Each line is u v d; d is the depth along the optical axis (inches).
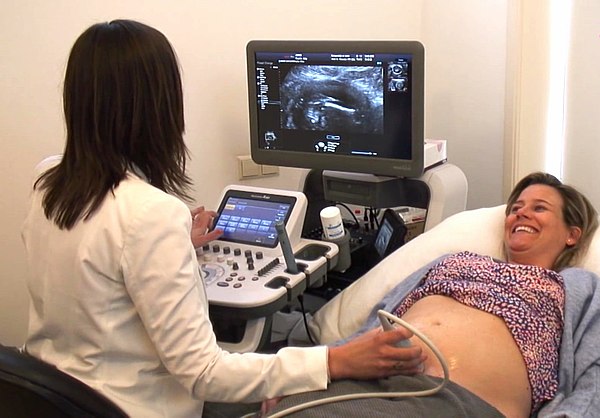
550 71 79.0
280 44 75.0
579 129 77.9
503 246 72.6
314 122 76.5
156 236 41.4
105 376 44.5
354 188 78.5
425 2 97.0
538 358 58.1
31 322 47.5
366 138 74.1
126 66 42.1
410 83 69.7
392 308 67.6
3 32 73.3
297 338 74.8
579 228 69.7
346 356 46.2
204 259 68.1
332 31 92.4
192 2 82.4
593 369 57.6
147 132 43.9
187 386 43.1
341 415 46.3
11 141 76.1
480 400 50.2
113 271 42.0
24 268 79.7
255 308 59.0
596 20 73.4
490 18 89.3
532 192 70.6
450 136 98.3
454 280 65.9
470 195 97.7
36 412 39.5
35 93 76.2
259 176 92.0
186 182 47.7
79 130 43.0
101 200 42.6
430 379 50.1
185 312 41.9
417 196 79.2
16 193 77.5
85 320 43.2
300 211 70.9
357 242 82.7
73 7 76.0
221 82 86.7
